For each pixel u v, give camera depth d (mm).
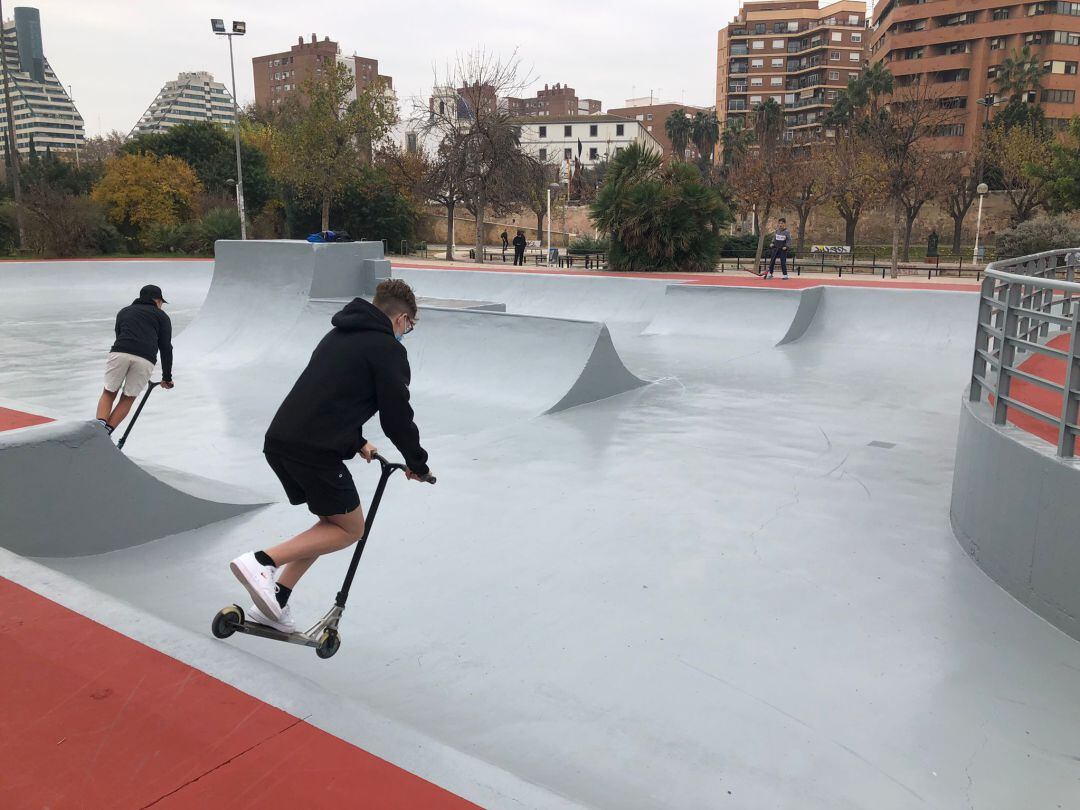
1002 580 4465
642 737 3145
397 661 3707
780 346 13422
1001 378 4727
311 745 2260
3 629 2809
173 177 42969
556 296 18422
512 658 3738
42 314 17875
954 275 30891
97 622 2871
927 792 2842
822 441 7520
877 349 13008
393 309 3047
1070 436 3998
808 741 3123
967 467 5082
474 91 33281
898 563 4789
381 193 43656
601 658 3730
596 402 9266
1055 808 2764
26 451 4512
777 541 5109
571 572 4656
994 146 47188
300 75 120312
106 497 4926
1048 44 68812
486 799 2082
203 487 5863
